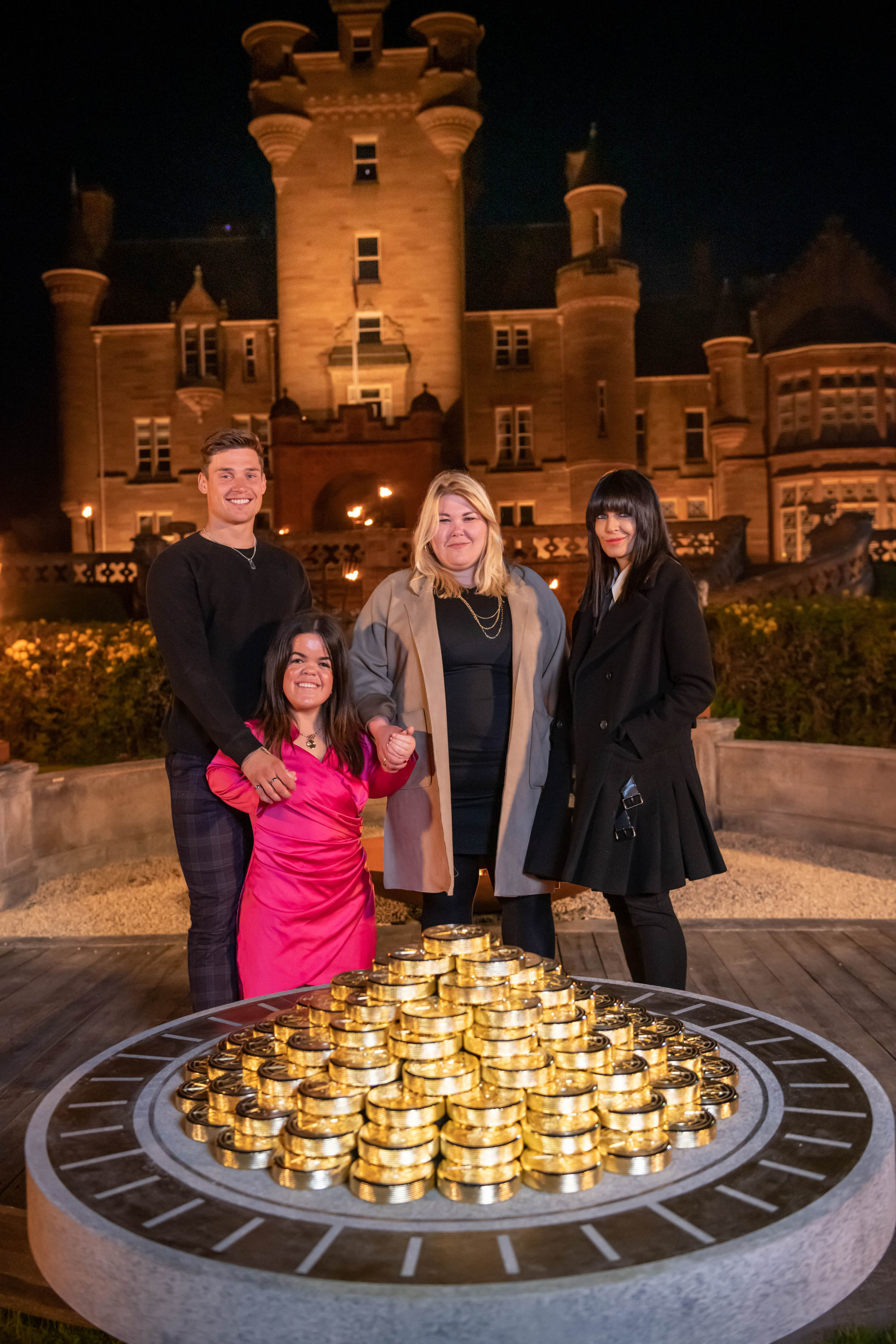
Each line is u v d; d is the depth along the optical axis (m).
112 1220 1.44
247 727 2.89
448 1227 1.41
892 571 21.53
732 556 25.62
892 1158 1.58
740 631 8.81
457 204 29.94
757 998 3.60
